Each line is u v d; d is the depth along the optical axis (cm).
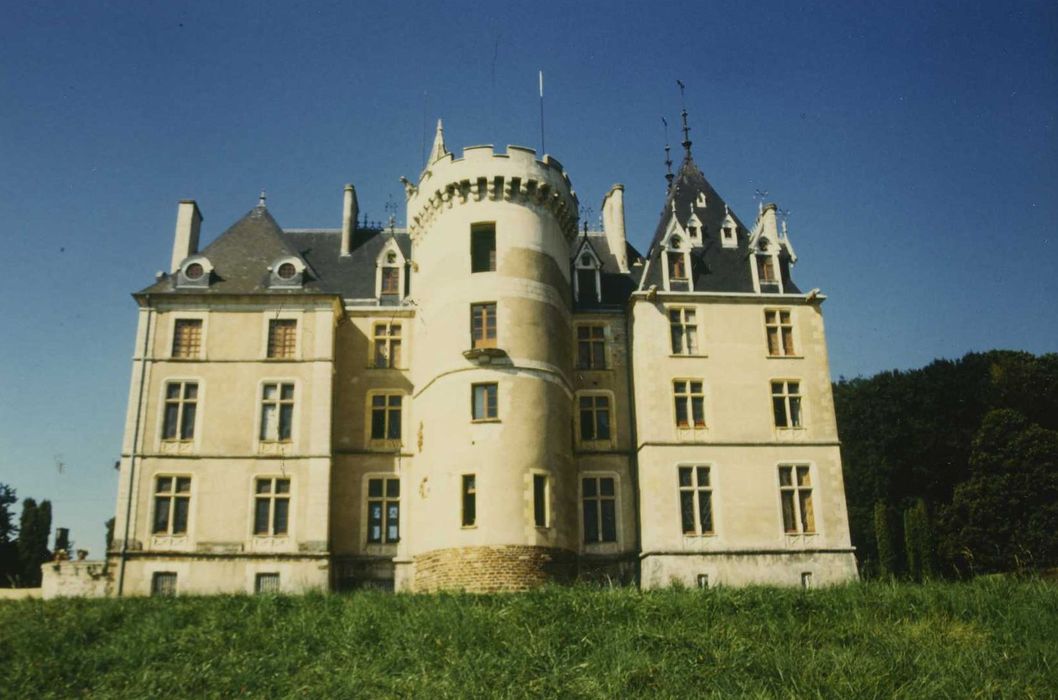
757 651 2050
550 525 3194
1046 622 2155
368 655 2141
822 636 2167
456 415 3275
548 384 3362
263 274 3669
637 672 1942
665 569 3388
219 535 3297
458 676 1981
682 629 2184
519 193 3519
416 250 3809
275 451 3406
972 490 5119
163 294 3544
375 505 3534
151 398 3441
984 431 5306
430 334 3494
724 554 3441
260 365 3506
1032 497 5000
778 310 3816
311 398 3475
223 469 3375
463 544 3112
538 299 3434
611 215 4294
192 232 3859
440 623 2261
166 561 3253
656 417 3591
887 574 4694
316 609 2486
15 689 1986
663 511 3469
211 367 3494
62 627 2353
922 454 5772
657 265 3891
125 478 3334
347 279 3916
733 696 1820
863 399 6066
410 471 3569
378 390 3669
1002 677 1911
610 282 4031
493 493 3150
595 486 3631
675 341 3725
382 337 3738
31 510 6062
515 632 2194
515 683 1927
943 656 2016
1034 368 5912
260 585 3253
